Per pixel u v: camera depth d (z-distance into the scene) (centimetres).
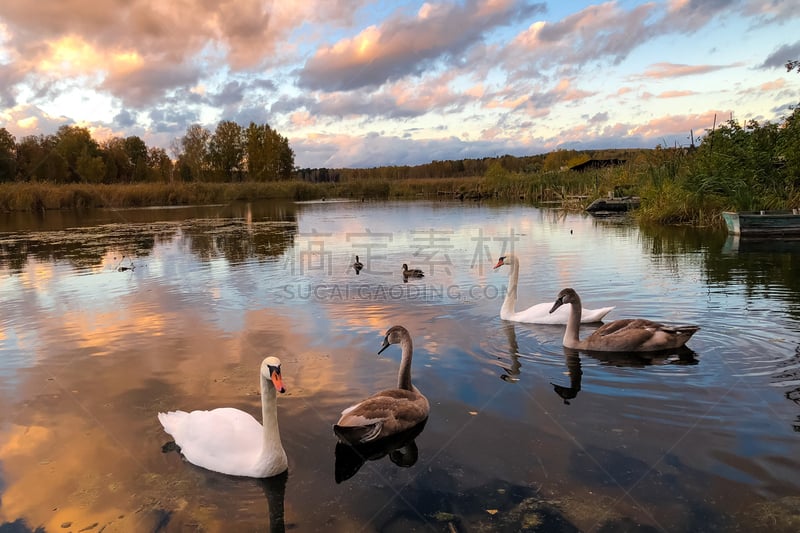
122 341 994
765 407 636
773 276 1366
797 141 2316
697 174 2689
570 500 479
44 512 495
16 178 7444
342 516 475
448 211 4141
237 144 10144
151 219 3922
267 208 5122
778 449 543
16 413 701
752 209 2353
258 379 792
